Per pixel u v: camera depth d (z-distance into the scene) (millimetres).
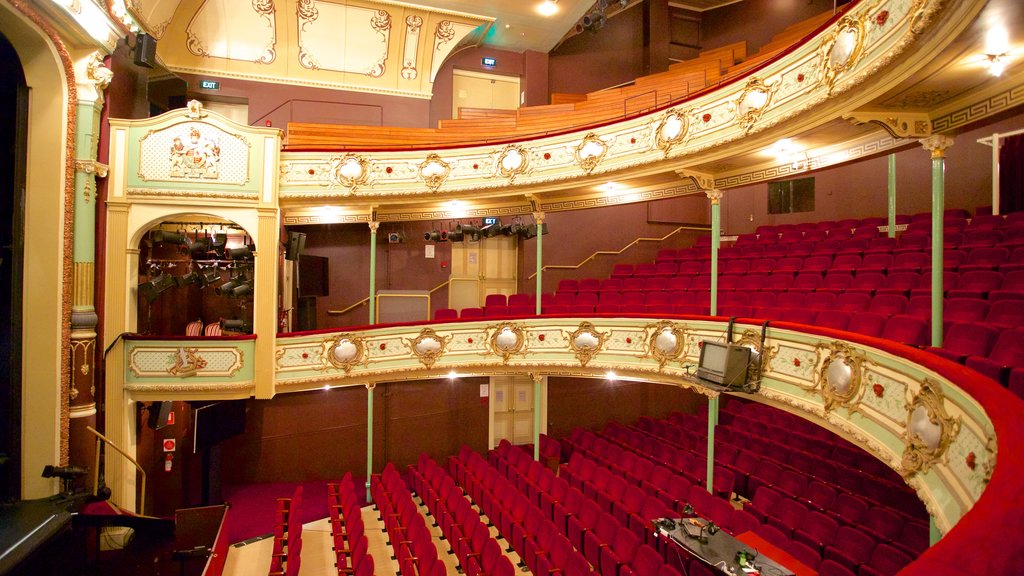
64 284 8336
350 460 12953
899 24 4961
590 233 15211
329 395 12859
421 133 12516
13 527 6582
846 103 5938
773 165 8109
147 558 8328
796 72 6754
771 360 7168
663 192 9914
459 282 14430
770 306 8875
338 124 13328
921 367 4266
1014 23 4031
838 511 7867
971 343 5258
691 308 9719
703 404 15617
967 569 1158
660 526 6059
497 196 10867
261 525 10336
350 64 13516
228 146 9945
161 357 9469
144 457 9992
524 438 14398
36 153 8211
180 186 9625
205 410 10086
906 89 5234
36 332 8188
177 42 12297
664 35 15398
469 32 13742
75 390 8516
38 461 8117
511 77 15289
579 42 15586
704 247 13055
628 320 9766
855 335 5508
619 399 15047
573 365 10328
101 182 9195
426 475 11445
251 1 12367
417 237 14086
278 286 11805
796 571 5445
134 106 9969
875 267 8586
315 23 12898
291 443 12562
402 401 13305
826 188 14375
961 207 11375
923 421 4184
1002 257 7176
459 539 8117
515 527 8414
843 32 5844
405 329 11141
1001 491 1552
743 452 10523
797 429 11758
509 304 12383
